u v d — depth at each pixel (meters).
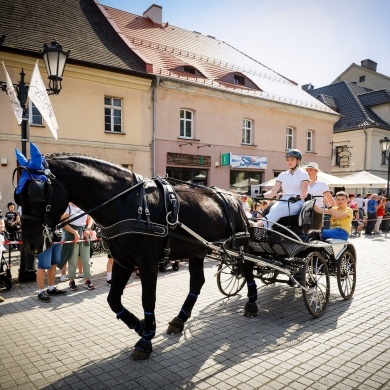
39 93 6.25
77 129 12.90
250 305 4.61
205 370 3.21
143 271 3.29
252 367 3.27
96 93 13.30
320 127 21.56
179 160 15.48
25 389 2.93
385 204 16.38
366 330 4.16
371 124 25.09
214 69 18.41
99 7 17.02
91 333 4.07
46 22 14.09
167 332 4.04
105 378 3.08
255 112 18.28
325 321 4.45
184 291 5.80
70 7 15.94
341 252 5.24
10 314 4.70
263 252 4.96
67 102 12.66
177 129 15.44
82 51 13.55
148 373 3.16
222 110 16.94
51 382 3.03
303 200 4.89
